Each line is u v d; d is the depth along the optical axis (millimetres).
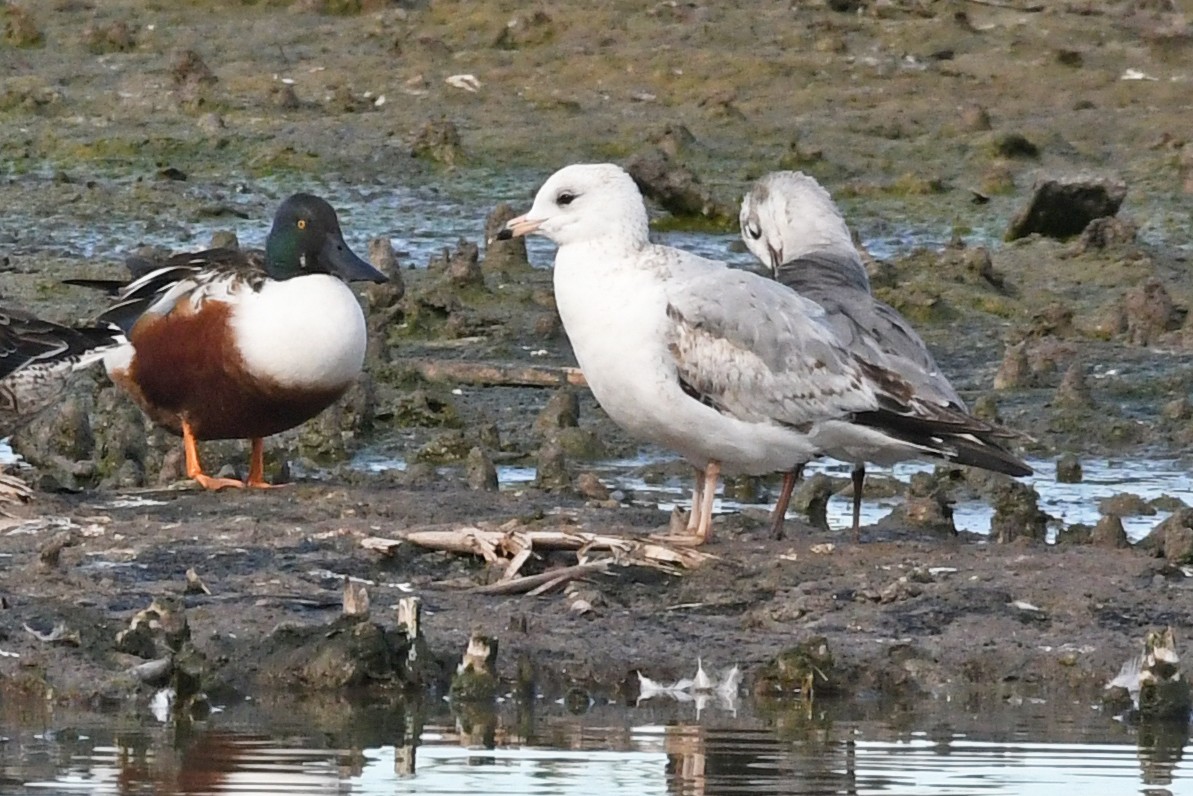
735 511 16156
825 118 30328
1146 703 11812
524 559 13750
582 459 18438
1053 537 15984
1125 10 35406
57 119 29609
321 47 33156
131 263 16750
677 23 33969
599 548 13969
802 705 11938
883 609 13242
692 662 12375
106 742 10906
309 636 12242
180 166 27984
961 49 33406
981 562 14258
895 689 12242
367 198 27047
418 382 20453
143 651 12078
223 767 10469
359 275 16016
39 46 32938
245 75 31516
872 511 16734
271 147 28312
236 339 15555
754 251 16547
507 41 33312
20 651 12008
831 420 14094
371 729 11258
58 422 17281
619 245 14086
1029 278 24391
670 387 13930
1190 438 19422
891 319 14742
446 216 26531
